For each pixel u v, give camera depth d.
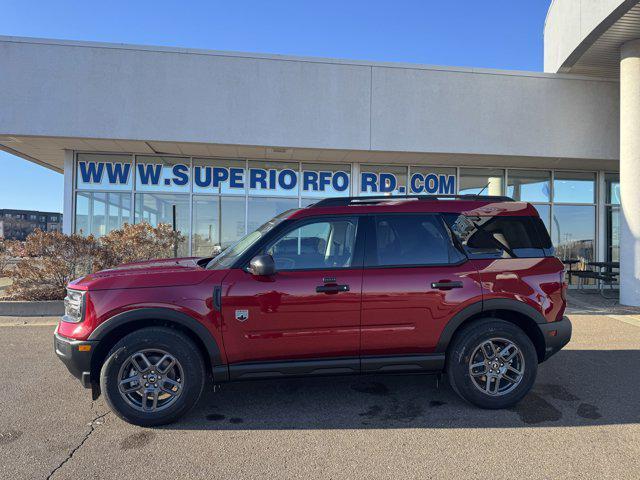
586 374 5.03
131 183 11.20
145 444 3.38
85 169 11.07
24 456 3.19
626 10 8.45
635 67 9.53
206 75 10.05
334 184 11.95
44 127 9.64
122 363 3.57
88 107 9.75
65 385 4.56
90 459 3.15
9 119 9.55
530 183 12.64
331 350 3.84
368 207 4.12
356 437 3.51
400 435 3.55
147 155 11.25
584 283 12.62
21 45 9.57
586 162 11.67
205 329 3.66
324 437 3.51
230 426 3.70
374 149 10.52
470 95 10.77
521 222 4.27
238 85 10.15
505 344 4.04
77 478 2.91
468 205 4.25
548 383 4.74
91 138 9.80
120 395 3.58
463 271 4.00
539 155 10.98
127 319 3.59
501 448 3.34
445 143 10.70
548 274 4.14
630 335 6.92
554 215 12.71
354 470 3.03
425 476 2.96
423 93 10.64
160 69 9.93
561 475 2.97
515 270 4.07
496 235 4.19
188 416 3.88
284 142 10.28
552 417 3.90
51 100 9.65
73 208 11.02
